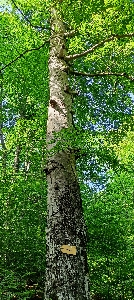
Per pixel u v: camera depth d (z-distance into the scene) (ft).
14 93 41.83
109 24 20.11
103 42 21.18
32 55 34.88
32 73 36.70
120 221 27.81
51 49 21.93
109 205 29.71
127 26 21.16
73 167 14.73
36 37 30.25
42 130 32.65
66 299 10.78
